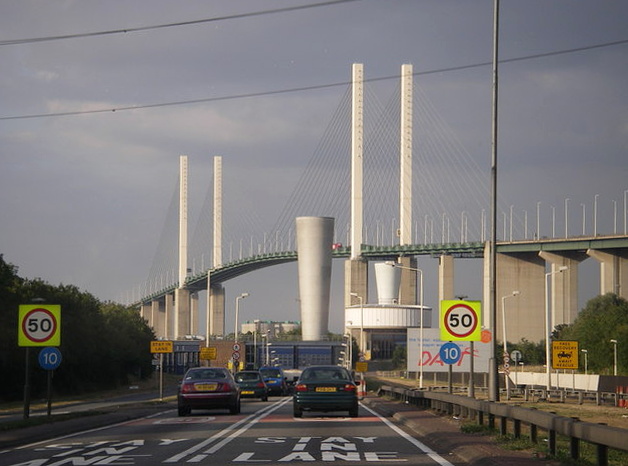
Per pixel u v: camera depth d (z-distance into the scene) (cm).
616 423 6047
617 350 18788
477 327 4997
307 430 4262
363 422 4903
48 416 5225
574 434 2458
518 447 3003
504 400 10881
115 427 4709
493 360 4684
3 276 11575
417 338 13562
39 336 4997
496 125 4916
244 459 2897
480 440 3347
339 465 2714
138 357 18562
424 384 15500
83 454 3141
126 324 19225
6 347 11019
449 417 5022
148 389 16525
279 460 2858
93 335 14512
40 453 3219
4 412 8181
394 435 3928
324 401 5234
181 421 5175
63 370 13538
